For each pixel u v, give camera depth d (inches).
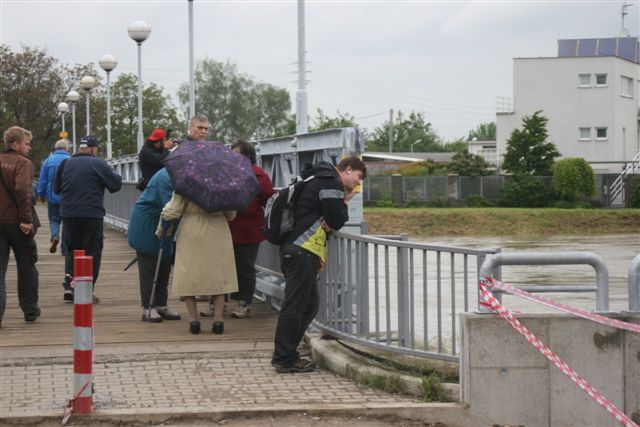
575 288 309.7
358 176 361.4
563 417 304.8
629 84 3006.9
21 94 2603.3
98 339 408.2
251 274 461.4
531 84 2933.1
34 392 322.0
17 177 419.8
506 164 2581.2
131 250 835.4
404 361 341.1
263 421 296.7
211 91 4982.8
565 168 2447.1
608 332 305.7
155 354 379.2
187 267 410.0
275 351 354.3
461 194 2519.7
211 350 386.6
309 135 478.0
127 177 1141.7
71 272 511.8
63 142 660.7
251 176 407.2
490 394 302.0
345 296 366.0
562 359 305.0
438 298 325.4
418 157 4160.9
